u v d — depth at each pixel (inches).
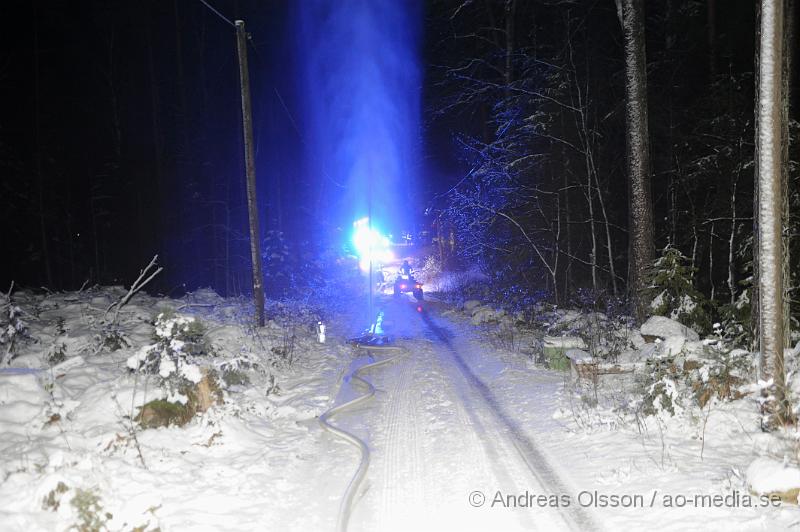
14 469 263.1
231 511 256.8
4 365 407.8
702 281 841.5
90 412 327.6
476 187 1015.0
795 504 233.9
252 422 381.4
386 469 305.4
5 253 1140.5
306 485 286.8
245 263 1286.9
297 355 610.5
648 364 383.6
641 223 590.2
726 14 933.8
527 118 890.1
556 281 921.5
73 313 586.6
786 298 352.8
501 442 338.3
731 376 348.5
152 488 266.4
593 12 992.2
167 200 1333.7
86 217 1375.5
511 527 234.4
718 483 257.8
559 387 456.1
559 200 932.6
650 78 920.3
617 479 274.2
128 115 1412.4
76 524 220.5
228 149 1360.7
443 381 504.4
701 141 778.8
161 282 1264.8
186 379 347.3
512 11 1094.4
